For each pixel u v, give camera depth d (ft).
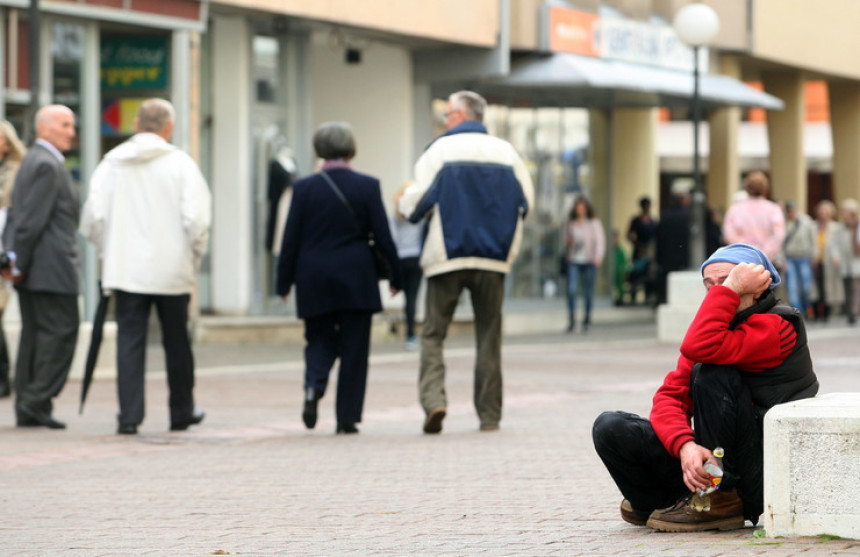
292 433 44.50
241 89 86.28
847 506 22.16
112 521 28.45
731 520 24.21
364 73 101.71
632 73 108.78
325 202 43.39
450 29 96.17
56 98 72.64
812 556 20.79
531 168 111.04
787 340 23.48
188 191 43.86
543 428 44.78
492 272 43.39
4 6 69.31
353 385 44.01
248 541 25.40
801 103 147.13
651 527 25.00
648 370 68.44
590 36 107.55
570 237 102.73
